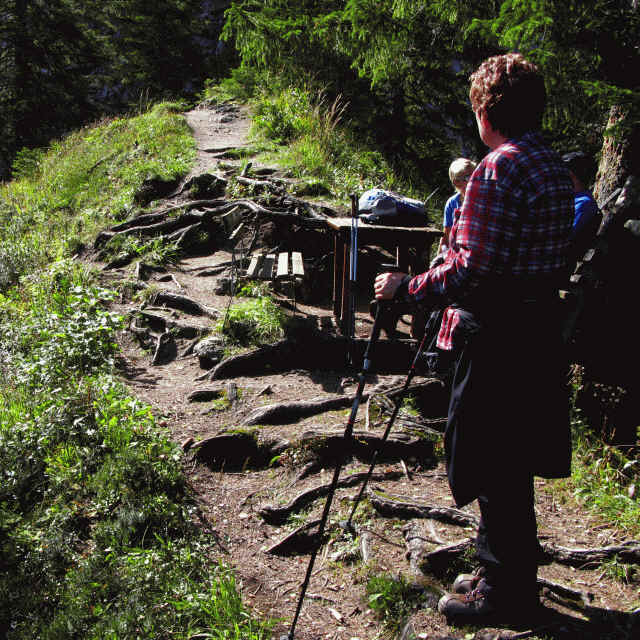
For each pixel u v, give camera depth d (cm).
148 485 338
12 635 256
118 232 782
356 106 1302
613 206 405
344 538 306
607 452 372
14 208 1008
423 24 596
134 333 559
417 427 388
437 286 221
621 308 400
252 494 346
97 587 273
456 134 1309
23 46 2034
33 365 445
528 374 212
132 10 2233
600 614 251
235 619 252
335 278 542
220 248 751
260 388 448
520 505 225
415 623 249
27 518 321
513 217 204
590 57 434
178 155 1043
